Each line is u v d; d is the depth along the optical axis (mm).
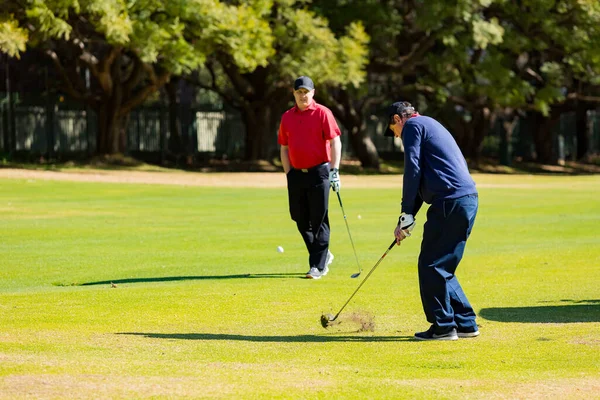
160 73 50094
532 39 54781
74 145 54312
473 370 7520
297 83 13492
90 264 14719
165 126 56500
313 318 10078
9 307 10648
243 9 41938
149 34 39344
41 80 54188
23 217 22516
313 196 13430
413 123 9070
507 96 53875
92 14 38938
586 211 25781
